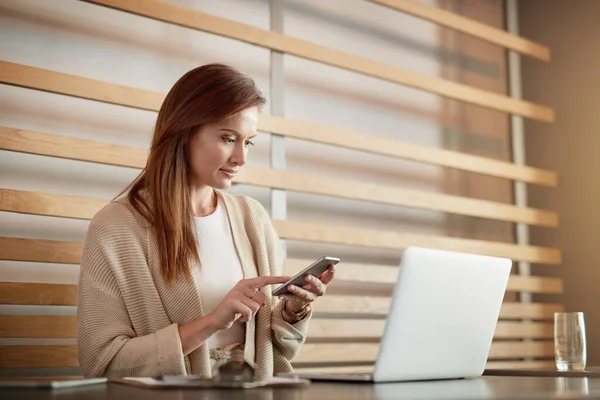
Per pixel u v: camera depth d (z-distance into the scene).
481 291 1.67
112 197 2.62
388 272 3.18
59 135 2.31
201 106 1.95
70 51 2.54
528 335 3.73
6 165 2.37
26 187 2.41
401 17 3.71
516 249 3.71
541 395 1.24
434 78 3.47
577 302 3.91
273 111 2.93
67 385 1.34
